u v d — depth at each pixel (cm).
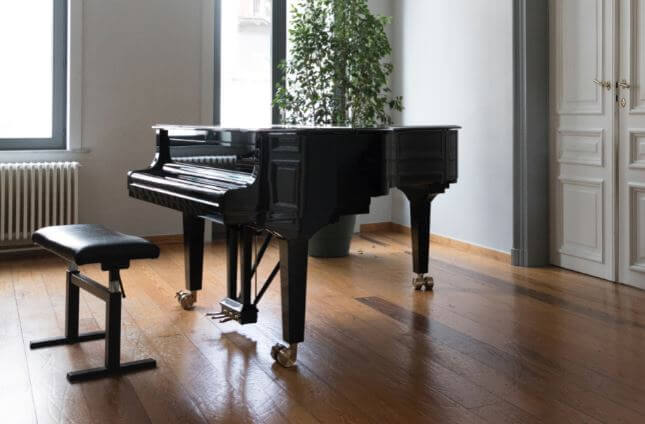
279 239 304
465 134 583
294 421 248
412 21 651
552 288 450
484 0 549
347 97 555
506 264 530
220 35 640
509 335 351
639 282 443
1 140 566
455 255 568
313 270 511
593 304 409
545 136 511
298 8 650
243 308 342
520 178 517
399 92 677
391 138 327
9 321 374
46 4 579
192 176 363
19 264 526
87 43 579
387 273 500
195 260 397
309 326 368
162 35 603
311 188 296
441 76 611
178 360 314
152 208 611
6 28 570
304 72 550
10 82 574
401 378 291
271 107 655
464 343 339
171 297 427
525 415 253
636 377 291
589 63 469
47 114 587
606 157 459
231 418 251
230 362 311
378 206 699
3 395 271
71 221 570
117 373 296
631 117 438
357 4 547
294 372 299
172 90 610
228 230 360
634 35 433
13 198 553
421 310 400
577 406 261
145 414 254
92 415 253
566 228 504
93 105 584
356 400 268
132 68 595
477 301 420
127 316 385
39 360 312
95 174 589
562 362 311
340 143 304
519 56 509
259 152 298
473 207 578
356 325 370
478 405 263
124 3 588
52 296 430
